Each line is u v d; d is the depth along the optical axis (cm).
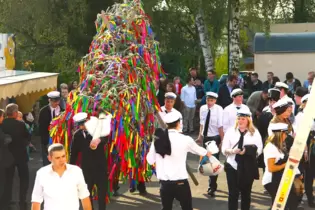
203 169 793
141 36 1002
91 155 850
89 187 853
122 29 988
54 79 1286
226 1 2183
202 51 2438
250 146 809
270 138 739
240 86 1836
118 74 947
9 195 929
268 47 2086
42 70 2414
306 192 932
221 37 2548
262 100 1245
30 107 1350
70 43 2142
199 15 2256
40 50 2392
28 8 2198
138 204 987
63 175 592
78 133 851
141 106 953
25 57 2366
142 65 977
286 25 2358
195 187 1088
